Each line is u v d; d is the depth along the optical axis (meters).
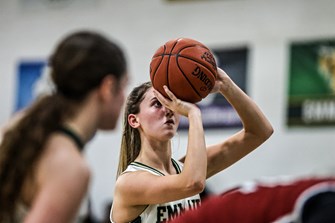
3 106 14.03
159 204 4.43
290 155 11.74
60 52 3.48
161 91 4.33
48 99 3.45
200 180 4.12
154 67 4.35
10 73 14.08
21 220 3.31
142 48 13.25
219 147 4.93
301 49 12.02
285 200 2.48
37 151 3.31
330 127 11.64
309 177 2.60
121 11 13.49
